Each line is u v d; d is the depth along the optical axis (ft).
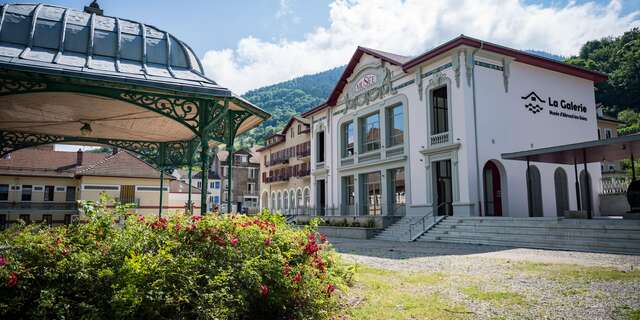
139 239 15.66
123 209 17.43
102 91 24.50
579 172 92.99
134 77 24.66
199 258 15.67
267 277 16.83
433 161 83.15
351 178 111.55
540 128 85.76
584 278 28.25
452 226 70.03
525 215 80.07
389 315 18.71
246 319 16.33
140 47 27.86
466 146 75.25
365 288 24.67
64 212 121.49
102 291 13.67
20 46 24.11
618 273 30.09
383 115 97.91
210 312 14.03
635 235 46.21
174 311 13.80
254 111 31.68
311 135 130.00
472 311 19.48
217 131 32.78
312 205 127.24
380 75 99.04
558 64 88.74
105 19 28.37
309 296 17.99
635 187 59.82
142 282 13.55
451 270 33.50
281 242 19.35
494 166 81.76
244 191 223.92
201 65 30.60
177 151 49.60
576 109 93.25
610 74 192.03
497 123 79.56
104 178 125.49
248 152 228.84
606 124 140.46
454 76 78.59
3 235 14.80
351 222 94.22
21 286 12.96
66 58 24.36
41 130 42.52
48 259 13.88
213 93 26.89
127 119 37.81
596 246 48.49
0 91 22.27
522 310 19.67
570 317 18.47
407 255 46.44
